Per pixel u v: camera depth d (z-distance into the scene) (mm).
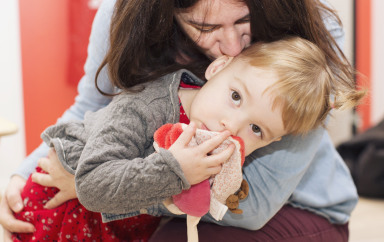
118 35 1031
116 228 1154
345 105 1021
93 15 2857
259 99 970
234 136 984
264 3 978
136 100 1024
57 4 2834
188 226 1017
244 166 1131
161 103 1050
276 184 1123
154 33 1043
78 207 1115
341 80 1083
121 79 1069
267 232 1217
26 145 2938
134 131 995
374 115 3633
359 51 3531
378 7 3531
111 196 915
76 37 2875
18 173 1280
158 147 972
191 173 926
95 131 991
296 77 979
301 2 1012
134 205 934
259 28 1020
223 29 1017
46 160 1134
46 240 1140
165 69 1114
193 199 968
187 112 1089
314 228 1251
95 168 932
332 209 1290
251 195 1118
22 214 1172
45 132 1121
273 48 1022
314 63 1018
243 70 1006
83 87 1313
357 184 2916
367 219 2582
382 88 3635
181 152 921
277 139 1065
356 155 2980
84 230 1108
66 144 1064
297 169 1130
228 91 1004
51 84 2910
